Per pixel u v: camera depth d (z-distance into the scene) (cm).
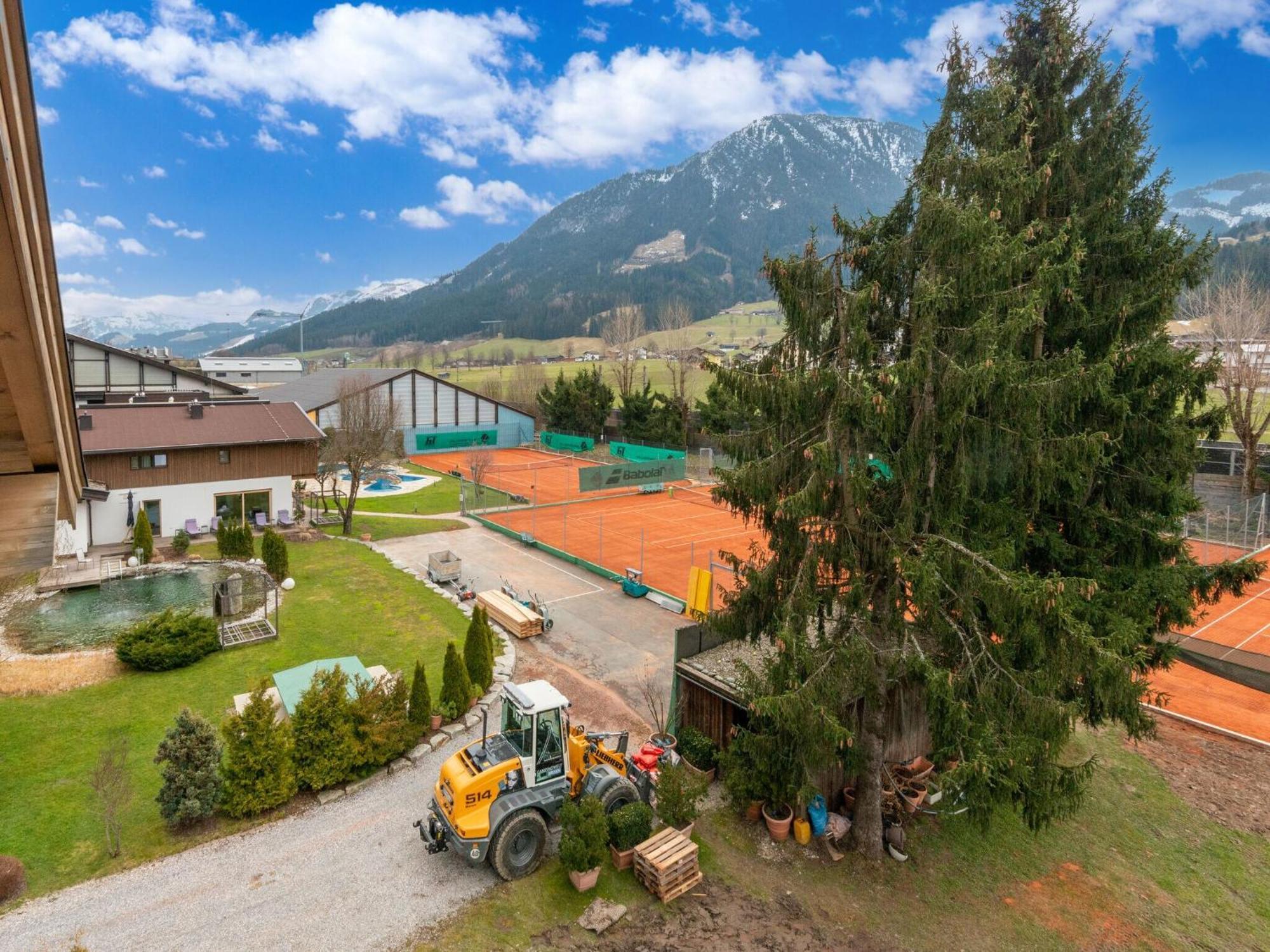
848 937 1163
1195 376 1438
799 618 1202
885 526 1248
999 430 1148
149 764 1533
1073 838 1452
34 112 544
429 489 5350
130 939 1073
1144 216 1560
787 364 1255
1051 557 1484
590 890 1219
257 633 2255
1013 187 1173
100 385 4972
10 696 1789
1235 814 1538
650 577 3172
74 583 2550
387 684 1697
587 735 1452
